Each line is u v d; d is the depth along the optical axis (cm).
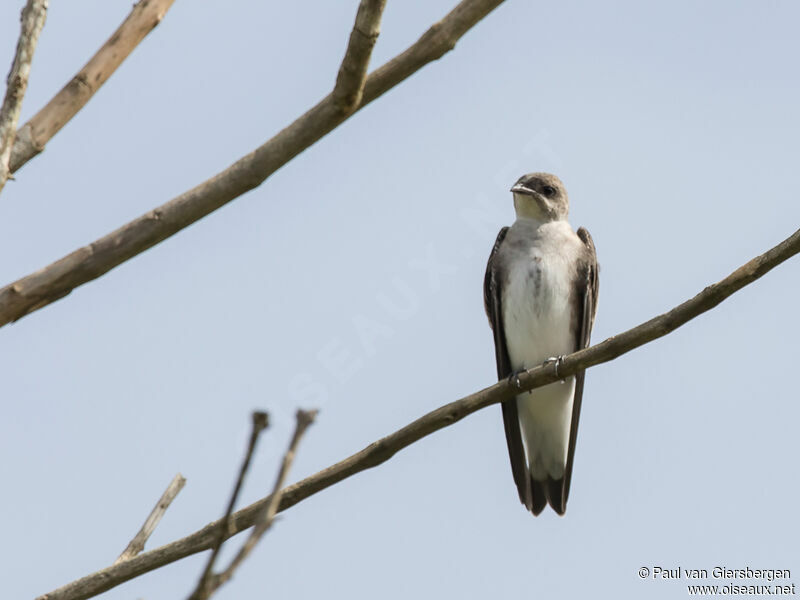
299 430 481
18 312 679
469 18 708
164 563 912
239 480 490
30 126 691
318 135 698
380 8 657
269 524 493
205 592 493
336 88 686
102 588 902
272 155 696
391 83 716
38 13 664
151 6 731
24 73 659
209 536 921
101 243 688
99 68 712
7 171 657
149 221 690
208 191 693
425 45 711
